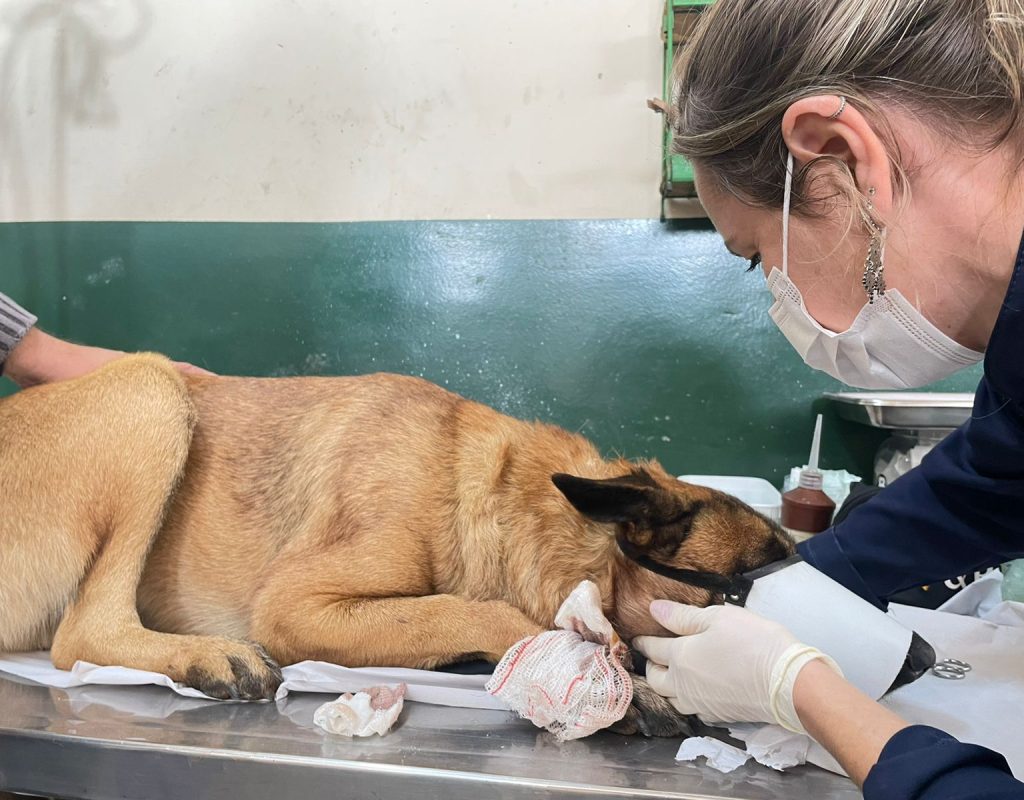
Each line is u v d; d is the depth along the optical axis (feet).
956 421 6.63
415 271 8.44
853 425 8.03
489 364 8.42
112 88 8.73
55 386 4.34
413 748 3.11
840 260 3.00
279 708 3.52
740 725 3.34
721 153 3.03
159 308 8.80
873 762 2.39
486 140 8.30
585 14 8.04
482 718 3.44
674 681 3.43
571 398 8.37
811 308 3.25
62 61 8.77
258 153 8.58
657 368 8.23
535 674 3.21
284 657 3.94
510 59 8.19
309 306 8.58
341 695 3.57
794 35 2.71
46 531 3.97
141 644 3.77
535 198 8.31
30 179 8.99
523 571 4.06
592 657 3.32
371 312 8.52
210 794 3.01
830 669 2.89
